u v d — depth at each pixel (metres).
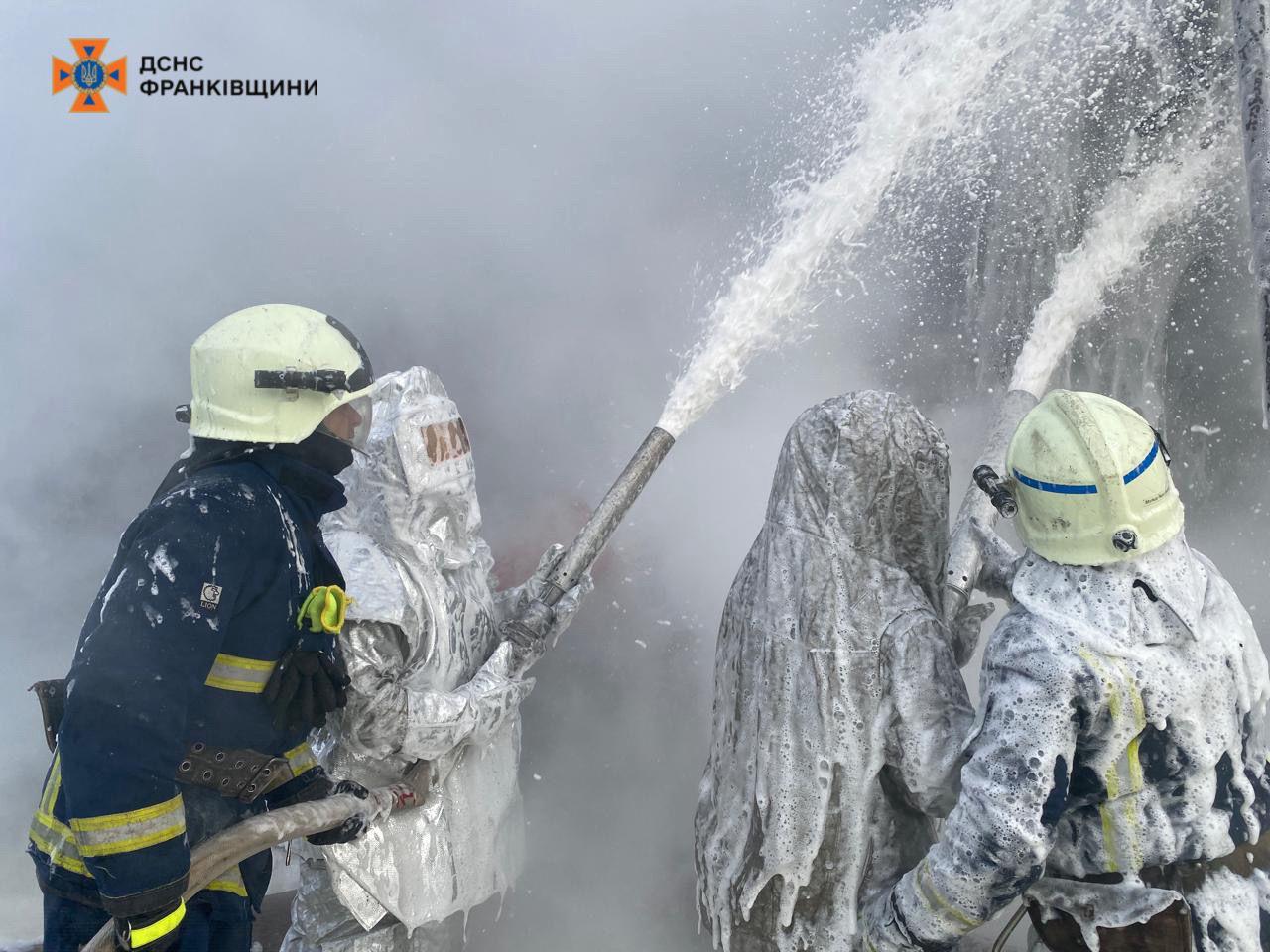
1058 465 1.73
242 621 1.76
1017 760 1.70
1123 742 1.69
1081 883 1.76
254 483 1.79
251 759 1.82
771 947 2.08
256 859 1.89
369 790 2.12
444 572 2.47
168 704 1.59
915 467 2.07
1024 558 1.88
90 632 1.67
